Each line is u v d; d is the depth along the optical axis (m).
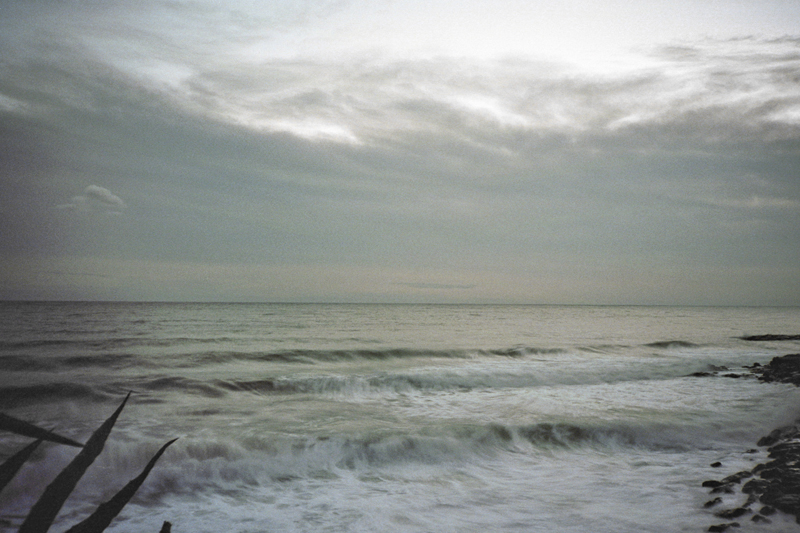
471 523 6.71
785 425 11.41
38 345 25.56
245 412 12.53
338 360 23.06
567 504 7.29
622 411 12.82
